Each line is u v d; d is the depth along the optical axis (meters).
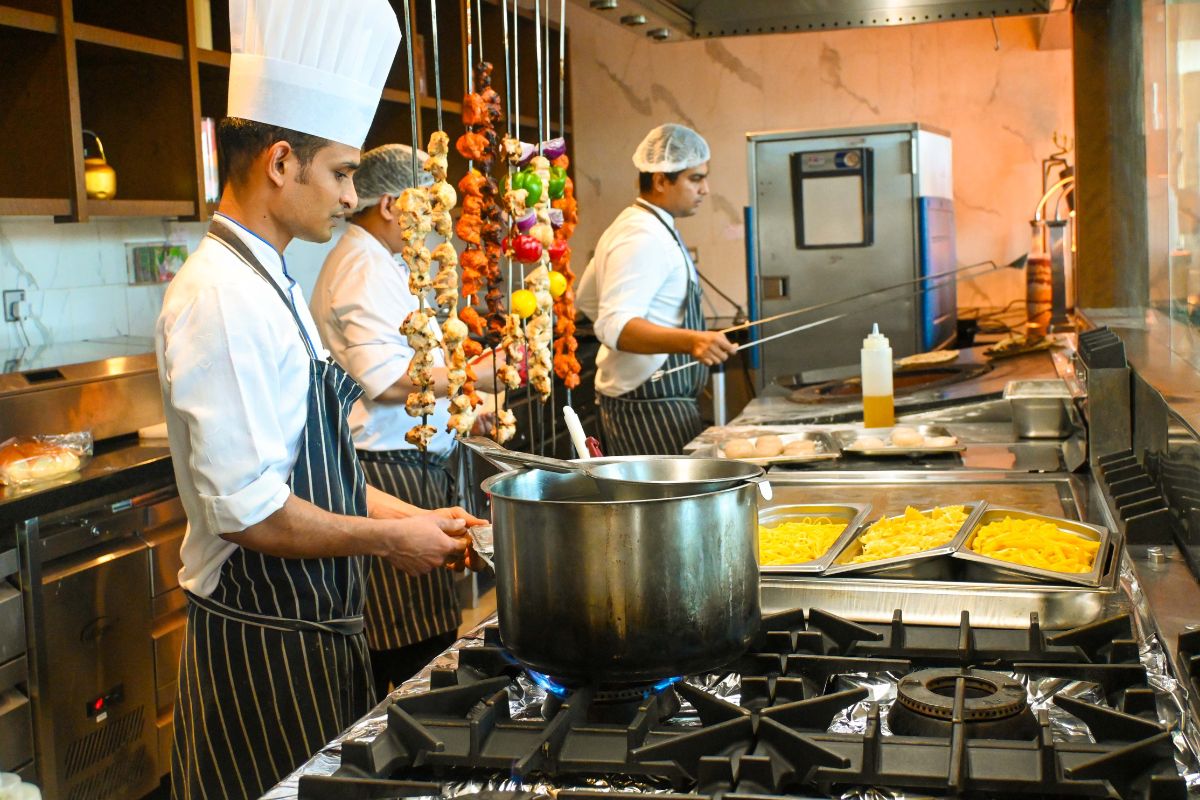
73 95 3.12
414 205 1.57
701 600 1.17
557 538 1.16
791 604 1.52
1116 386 2.20
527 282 1.75
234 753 1.75
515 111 1.76
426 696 1.17
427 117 4.93
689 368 3.65
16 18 2.94
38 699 2.51
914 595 1.48
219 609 1.73
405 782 1.04
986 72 5.85
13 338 3.45
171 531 2.88
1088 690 1.21
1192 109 2.09
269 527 1.63
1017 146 5.85
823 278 5.26
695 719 1.18
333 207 1.69
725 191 6.30
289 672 1.72
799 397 3.50
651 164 3.46
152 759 2.82
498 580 1.25
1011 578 1.55
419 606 2.76
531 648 1.20
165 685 2.85
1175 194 2.30
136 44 3.36
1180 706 1.16
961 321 5.83
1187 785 0.98
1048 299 4.81
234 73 1.63
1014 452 2.59
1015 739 1.09
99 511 2.67
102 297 3.77
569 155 6.41
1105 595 1.43
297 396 1.66
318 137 1.63
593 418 5.42
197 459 1.56
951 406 3.06
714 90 6.24
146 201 3.43
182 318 1.56
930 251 5.16
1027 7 3.49
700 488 1.22
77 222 3.21
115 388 3.01
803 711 1.11
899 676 1.26
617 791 1.03
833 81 6.07
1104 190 3.24
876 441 2.65
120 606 2.71
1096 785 0.96
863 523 1.88
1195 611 1.44
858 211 5.16
